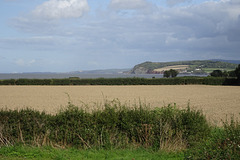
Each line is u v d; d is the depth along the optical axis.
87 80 68.69
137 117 10.30
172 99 34.69
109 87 59.84
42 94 42.09
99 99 34.34
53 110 23.44
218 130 11.68
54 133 10.12
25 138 10.12
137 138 10.09
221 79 69.19
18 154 9.17
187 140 9.80
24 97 37.12
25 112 10.62
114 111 10.61
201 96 39.25
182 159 8.60
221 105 28.02
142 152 9.39
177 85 67.50
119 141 9.93
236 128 9.05
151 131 9.91
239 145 7.80
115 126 10.26
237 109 24.59
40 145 9.97
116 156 9.02
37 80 67.62
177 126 9.97
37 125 10.24
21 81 67.38
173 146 9.60
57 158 8.77
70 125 10.10
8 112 10.62
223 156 7.26
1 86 62.22
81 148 9.75
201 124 10.41
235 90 51.34
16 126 10.18
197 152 8.12
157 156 8.95
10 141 10.09
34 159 8.80
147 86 63.62
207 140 9.45
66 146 9.88
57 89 53.25
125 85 68.00
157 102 30.88
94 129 9.94
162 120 10.19
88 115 10.35
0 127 10.08
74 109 10.73
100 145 9.75
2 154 9.24
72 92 46.16
